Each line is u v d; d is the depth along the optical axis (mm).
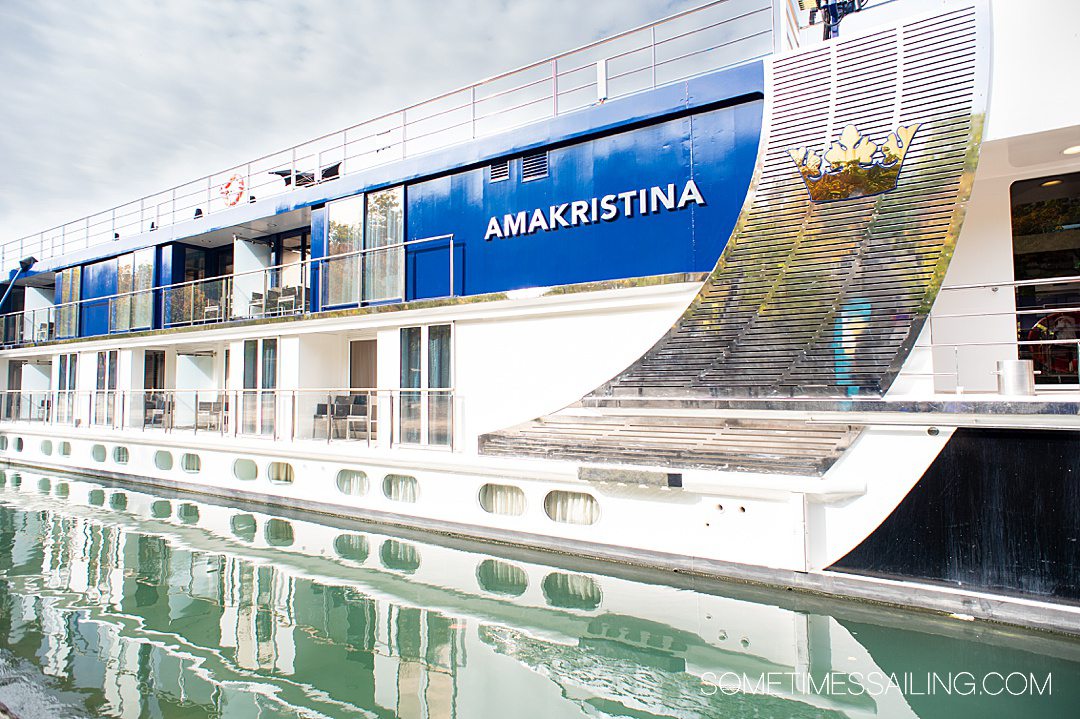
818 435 6535
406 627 5934
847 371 6602
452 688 4852
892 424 6176
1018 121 6047
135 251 16094
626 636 5668
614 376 8109
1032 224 7383
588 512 7895
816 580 6344
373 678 5000
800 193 7059
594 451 7809
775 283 7113
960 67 6309
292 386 11609
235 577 7363
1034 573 5547
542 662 5250
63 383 17453
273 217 13109
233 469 11938
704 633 5680
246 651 5473
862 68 6840
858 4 7906
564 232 9102
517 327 8938
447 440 9367
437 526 9109
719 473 6828
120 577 7418
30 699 4617
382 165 11023
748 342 7211
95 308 17172
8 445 18000
